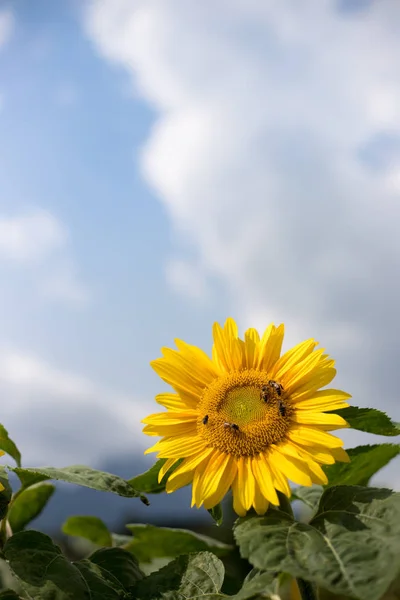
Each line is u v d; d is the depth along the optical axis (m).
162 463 0.88
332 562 0.68
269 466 0.79
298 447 0.79
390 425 0.84
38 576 0.78
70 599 0.76
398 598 0.79
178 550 1.12
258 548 0.71
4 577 0.89
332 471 0.92
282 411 0.81
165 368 0.87
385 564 0.67
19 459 0.94
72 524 1.14
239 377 0.85
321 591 0.80
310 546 0.71
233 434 0.81
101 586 0.80
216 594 0.79
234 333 0.89
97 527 1.15
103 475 0.87
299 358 0.84
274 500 0.75
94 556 0.87
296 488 0.98
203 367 0.87
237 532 0.74
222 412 0.82
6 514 0.88
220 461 0.80
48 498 1.04
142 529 1.10
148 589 0.81
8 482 0.88
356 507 0.75
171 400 0.86
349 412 0.84
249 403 0.82
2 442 0.93
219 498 0.78
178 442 0.83
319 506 0.77
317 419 0.79
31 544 0.82
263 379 0.84
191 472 0.81
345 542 0.70
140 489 0.92
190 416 0.85
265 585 0.72
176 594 0.79
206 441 0.82
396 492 0.76
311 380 0.83
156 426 0.85
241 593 0.73
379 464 0.92
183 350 0.88
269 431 0.80
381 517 0.73
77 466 0.90
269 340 0.87
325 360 0.84
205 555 0.83
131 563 0.87
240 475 0.79
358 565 0.68
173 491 0.80
